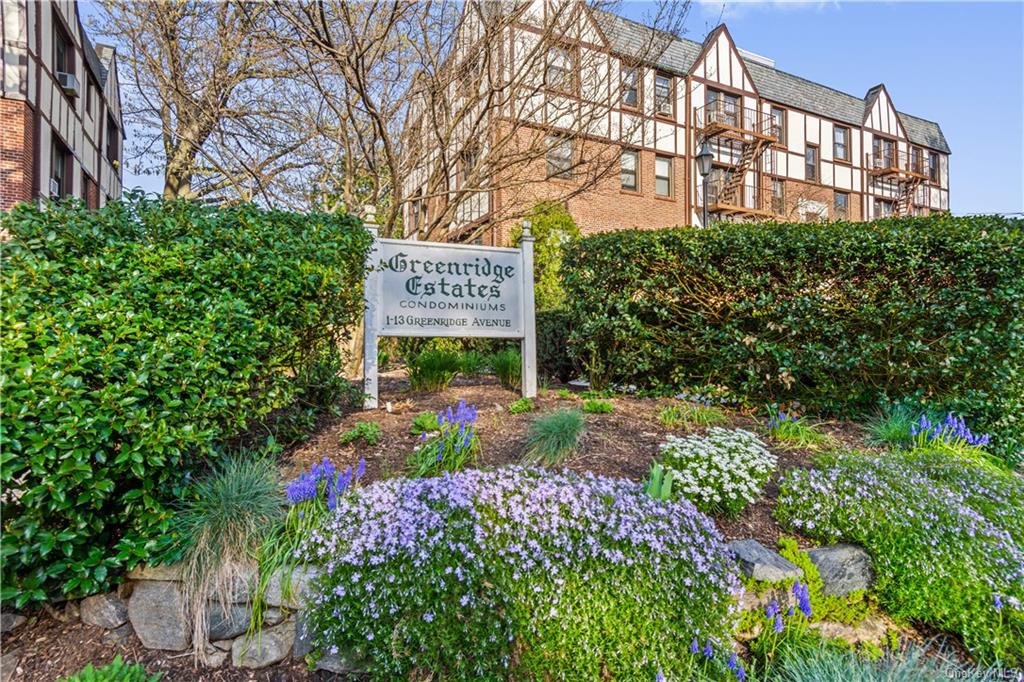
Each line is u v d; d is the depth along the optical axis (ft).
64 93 35.78
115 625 6.95
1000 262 12.62
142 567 7.06
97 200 44.93
